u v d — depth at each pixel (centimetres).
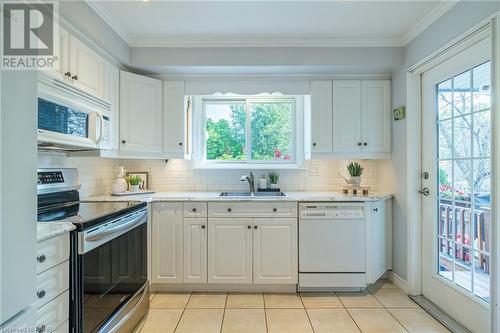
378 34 247
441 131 223
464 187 199
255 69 268
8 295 84
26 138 91
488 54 174
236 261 253
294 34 246
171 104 283
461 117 202
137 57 256
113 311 169
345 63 258
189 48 258
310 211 252
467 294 193
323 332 195
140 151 265
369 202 255
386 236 280
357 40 254
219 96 326
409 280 248
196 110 323
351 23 228
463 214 200
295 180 320
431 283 232
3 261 82
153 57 257
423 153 243
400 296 247
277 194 297
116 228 168
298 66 260
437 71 223
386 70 273
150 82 272
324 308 227
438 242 227
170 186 316
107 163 289
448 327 197
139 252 208
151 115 272
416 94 247
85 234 140
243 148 330
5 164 82
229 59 258
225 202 253
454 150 209
